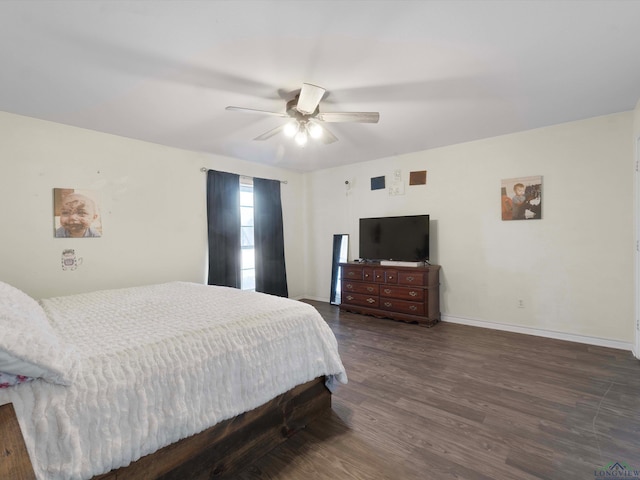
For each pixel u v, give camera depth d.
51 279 2.88
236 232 4.37
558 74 2.19
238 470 1.50
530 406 2.00
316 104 2.15
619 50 1.90
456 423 1.83
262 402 1.55
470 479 1.41
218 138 3.46
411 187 4.29
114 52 1.85
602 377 2.38
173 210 3.79
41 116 2.77
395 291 4.05
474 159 3.76
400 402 2.08
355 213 4.89
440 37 1.75
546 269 3.35
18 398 0.95
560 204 3.26
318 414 1.94
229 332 1.56
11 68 1.99
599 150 3.04
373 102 2.59
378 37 1.75
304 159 4.59
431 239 4.15
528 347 3.06
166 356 1.30
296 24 1.63
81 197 3.06
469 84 2.31
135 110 2.68
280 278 4.99
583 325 3.17
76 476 0.95
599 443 1.64
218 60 1.95
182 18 1.56
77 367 1.10
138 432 1.12
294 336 1.81
